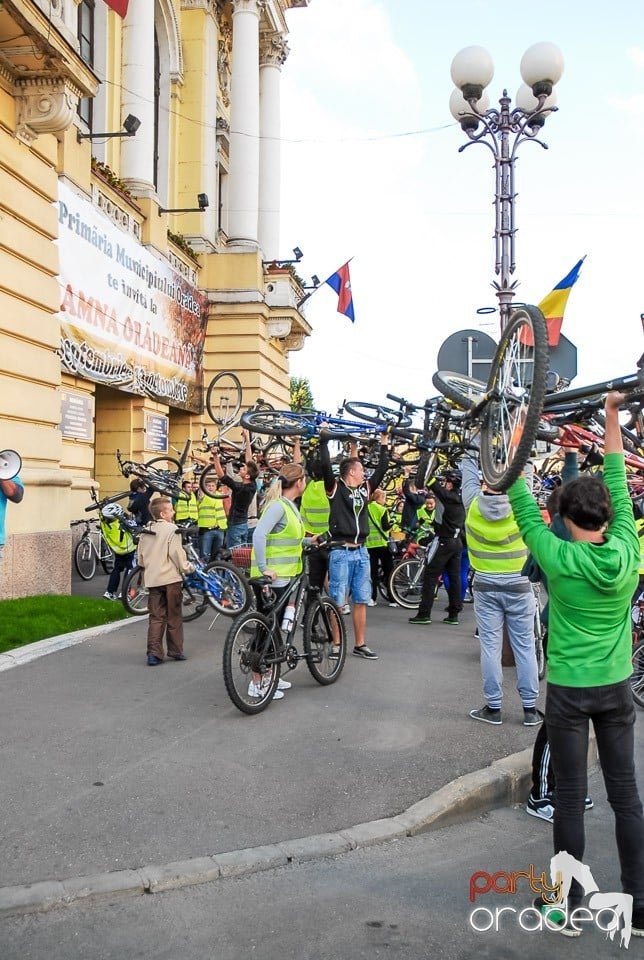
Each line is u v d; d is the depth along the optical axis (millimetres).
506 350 4574
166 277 17312
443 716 6082
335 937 3299
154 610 7434
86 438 13914
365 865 3922
